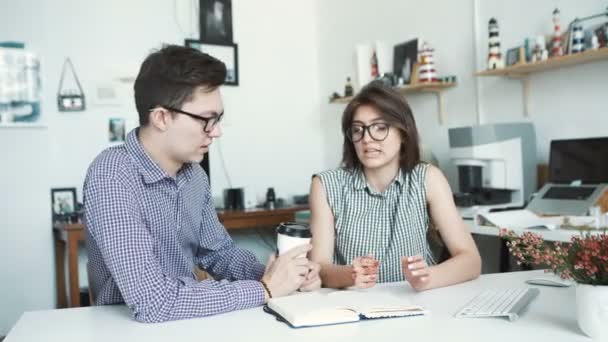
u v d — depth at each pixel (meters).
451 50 3.30
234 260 1.52
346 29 4.16
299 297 1.18
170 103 1.19
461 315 1.07
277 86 4.33
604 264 0.90
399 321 1.05
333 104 4.35
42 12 3.30
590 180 2.38
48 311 1.21
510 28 2.92
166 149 1.25
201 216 1.49
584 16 2.54
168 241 1.34
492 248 2.98
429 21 3.44
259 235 4.29
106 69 3.67
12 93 3.20
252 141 4.22
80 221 3.21
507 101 2.98
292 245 1.26
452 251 1.60
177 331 1.03
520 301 1.13
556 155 2.55
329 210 1.71
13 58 3.20
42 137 3.28
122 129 3.71
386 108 1.58
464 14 3.19
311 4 4.48
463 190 2.77
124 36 3.73
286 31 4.38
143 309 1.09
